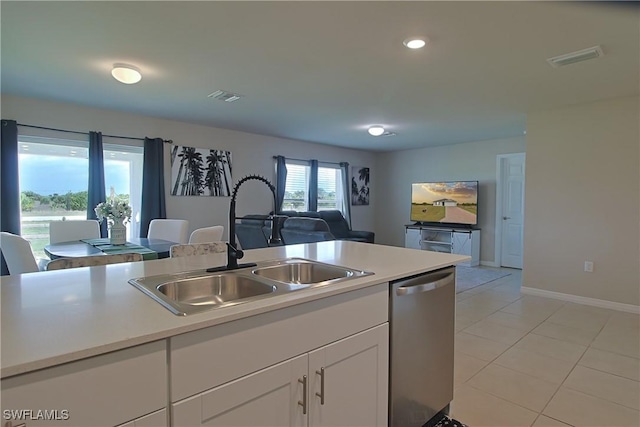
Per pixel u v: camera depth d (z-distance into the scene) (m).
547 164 4.18
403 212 7.71
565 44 2.45
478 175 6.51
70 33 2.32
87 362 0.78
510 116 4.50
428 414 1.77
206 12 2.07
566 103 3.89
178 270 1.59
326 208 7.13
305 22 2.18
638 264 3.62
